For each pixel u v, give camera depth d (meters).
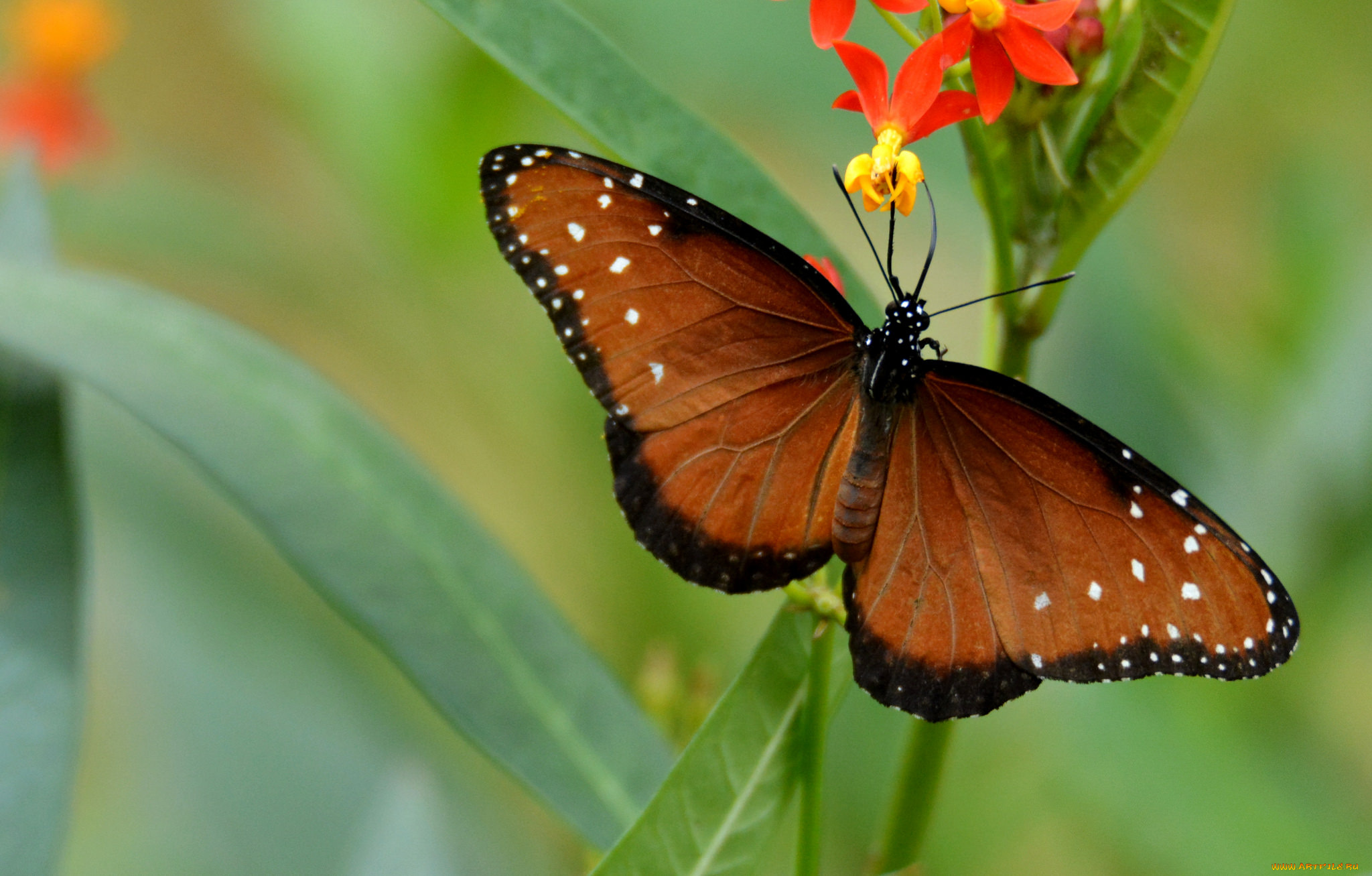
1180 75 0.76
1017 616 0.76
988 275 0.77
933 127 0.75
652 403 0.77
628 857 0.75
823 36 0.75
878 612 0.77
